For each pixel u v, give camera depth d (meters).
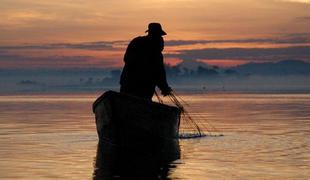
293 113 50.28
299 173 16.11
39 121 38.28
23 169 16.86
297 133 28.61
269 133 28.80
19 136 27.33
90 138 26.53
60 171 16.56
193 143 24.66
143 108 23.41
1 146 22.94
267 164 17.88
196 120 39.91
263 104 79.62
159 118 24.17
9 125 34.38
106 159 19.23
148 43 24.86
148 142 24.05
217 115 47.16
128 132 23.41
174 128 25.70
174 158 19.56
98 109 24.75
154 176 15.76
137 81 24.86
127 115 23.16
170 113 24.64
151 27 24.92
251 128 32.12
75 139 26.03
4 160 18.73
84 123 36.31
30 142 24.58
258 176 15.64
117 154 20.67
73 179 15.21
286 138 26.06
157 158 19.56
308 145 23.09
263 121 38.28
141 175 15.95
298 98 127.00
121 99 22.91
